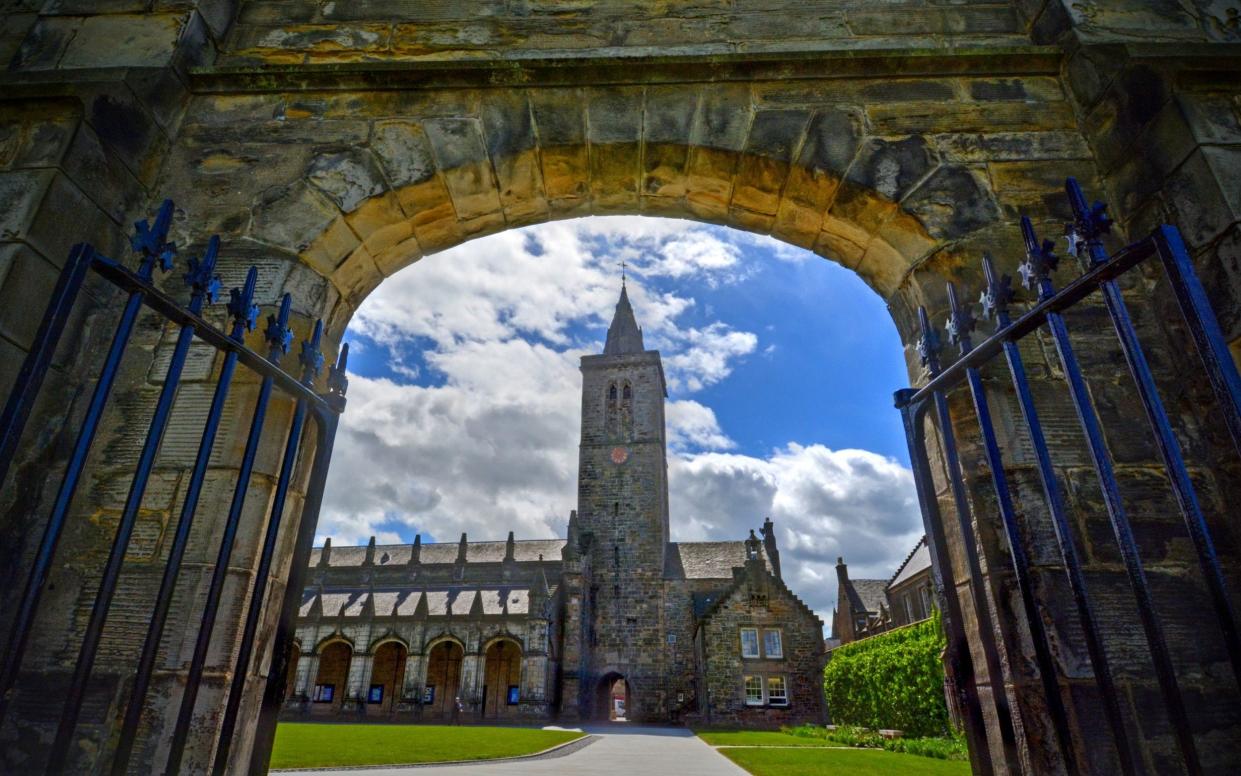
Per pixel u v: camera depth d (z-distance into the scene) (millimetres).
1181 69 3010
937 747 16656
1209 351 1705
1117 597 2531
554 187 3752
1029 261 2285
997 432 2822
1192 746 1613
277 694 2502
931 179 3441
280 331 2584
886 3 4133
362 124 3664
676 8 4148
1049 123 3598
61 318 1897
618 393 49031
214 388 2943
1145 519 2672
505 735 25125
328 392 3031
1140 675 2404
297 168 3531
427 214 3652
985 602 2367
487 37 4055
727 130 3611
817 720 33562
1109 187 3375
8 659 1658
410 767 13352
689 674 40812
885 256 3568
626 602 43094
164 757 2291
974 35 4016
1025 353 2998
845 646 29109
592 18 4121
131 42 3660
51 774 1711
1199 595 2549
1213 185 2791
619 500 45750
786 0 4152
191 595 2531
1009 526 2201
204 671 2426
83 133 3000
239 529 2672
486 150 3582
